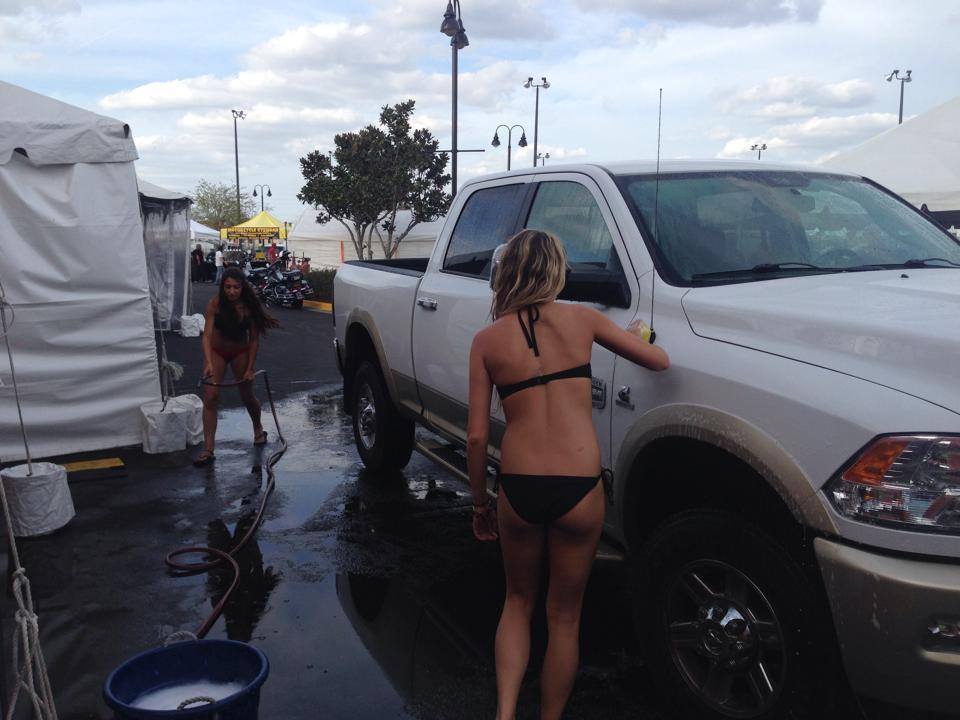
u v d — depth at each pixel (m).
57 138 6.58
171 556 4.82
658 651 3.11
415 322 5.23
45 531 5.27
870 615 2.36
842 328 2.71
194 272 34.47
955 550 2.29
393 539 5.19
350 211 27.86
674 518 3.05
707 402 2.89
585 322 2.90
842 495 2.45
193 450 7.30
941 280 3.34
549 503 2.79
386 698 3.40
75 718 3.26
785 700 2.68
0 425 6.70
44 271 6.70
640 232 3.52
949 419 2.35
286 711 3.30
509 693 2.93
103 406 7.17
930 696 2.33
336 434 7.94
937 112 10.62
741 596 2.83
